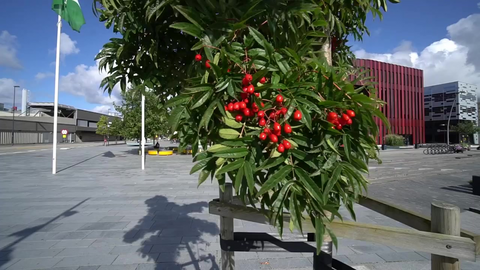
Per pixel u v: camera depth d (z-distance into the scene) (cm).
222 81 99
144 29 149
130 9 144
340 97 104
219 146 98
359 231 125
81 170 1391
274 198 104
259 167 96
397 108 4522
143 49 152
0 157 2175
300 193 96
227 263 184
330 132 101
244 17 106
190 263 378
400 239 117
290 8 119
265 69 96
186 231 497
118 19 150
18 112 6931
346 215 606
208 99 105
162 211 622
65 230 501
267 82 106
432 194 871
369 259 398
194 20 107
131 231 496
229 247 180
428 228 124
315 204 101
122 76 174
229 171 104
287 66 109
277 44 124
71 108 6575
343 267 172
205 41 107
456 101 5916
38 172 1306
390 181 1130
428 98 6600
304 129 109
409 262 388
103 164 1695
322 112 104
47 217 578
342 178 108
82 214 599
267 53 105
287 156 101
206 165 109
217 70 97
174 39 158
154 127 2419
